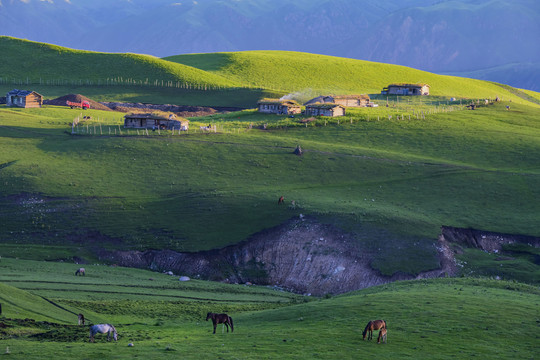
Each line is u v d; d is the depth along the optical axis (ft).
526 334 152.25
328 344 142.72
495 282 222.48
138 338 156.56
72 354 131.64
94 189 392.27
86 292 239.50
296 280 317.01
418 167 437.17
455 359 133.80
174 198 380.17
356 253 323.98
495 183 411.13
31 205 370.73
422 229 344.90
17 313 170.91
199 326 184.24
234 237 337.93
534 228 355.56
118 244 335.06
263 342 145.59
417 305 177.06
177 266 321.52
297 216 352.28
